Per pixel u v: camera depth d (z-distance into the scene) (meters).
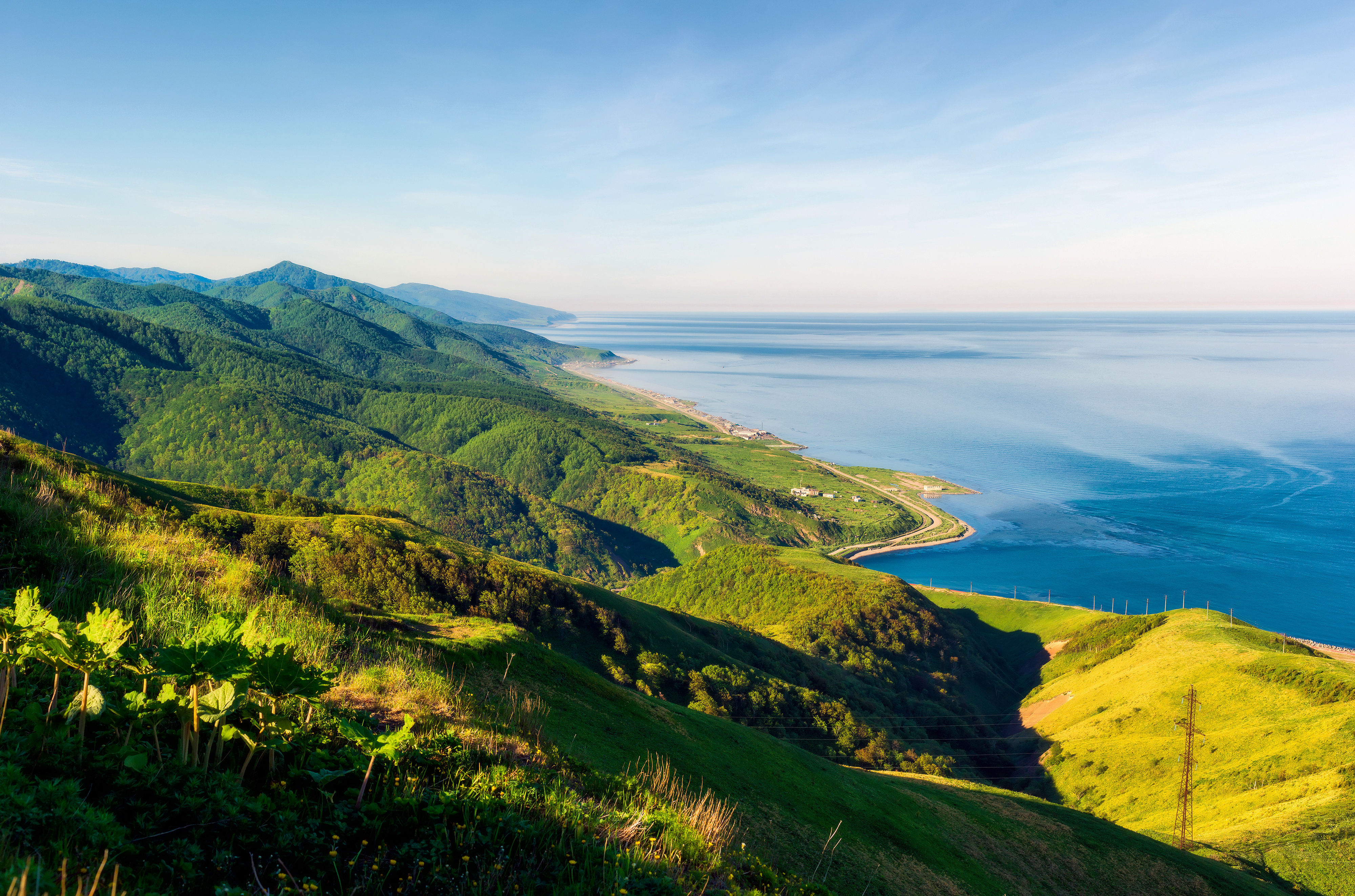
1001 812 35.47
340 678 12.71
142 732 7.25
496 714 14.73
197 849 6.09
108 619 7.56
